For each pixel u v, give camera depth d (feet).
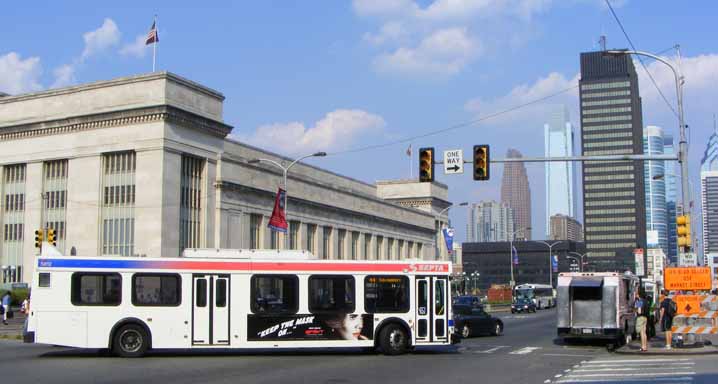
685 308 88.22
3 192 232.12
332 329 79.82
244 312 78.54
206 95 223.51
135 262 77.87
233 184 231.30
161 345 77.20
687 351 83.82
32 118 226.99
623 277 104.88
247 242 240.94
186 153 214.69
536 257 607.37
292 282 79.87
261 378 59.77
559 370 66.85
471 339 114.32
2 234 229.86
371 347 86.94
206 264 78.64
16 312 186.19
